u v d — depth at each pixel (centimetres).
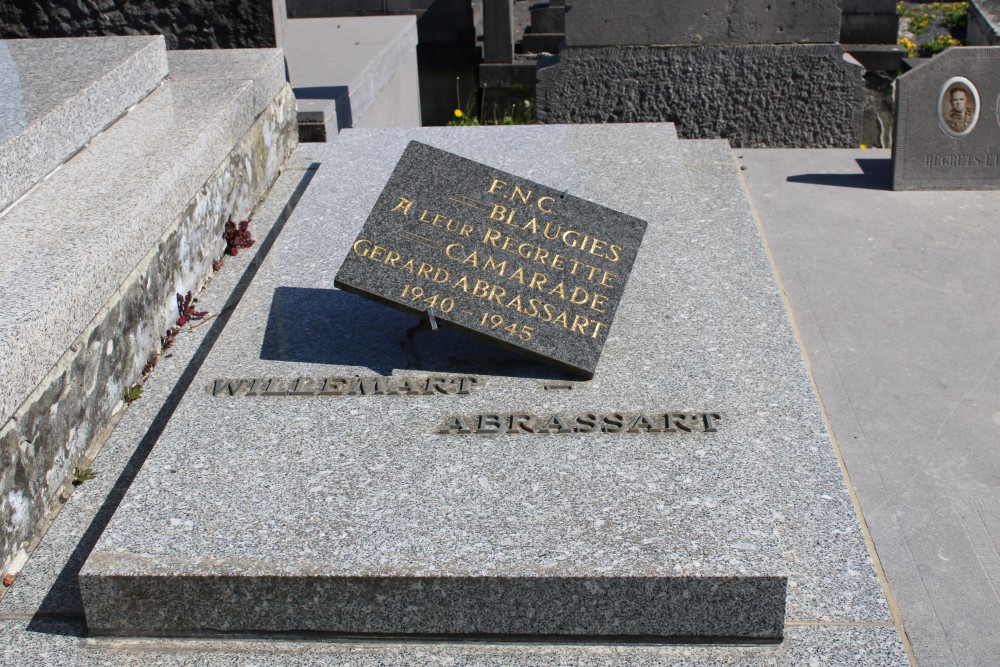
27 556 309
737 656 268
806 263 507
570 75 708
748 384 347
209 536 284
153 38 521
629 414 332
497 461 312
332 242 454
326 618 275
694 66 696
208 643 277
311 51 873
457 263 359
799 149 666
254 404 342
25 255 346
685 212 468
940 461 364
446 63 1236
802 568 280
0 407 293
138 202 388
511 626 274
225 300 454
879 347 434
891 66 1084
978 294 472
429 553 276
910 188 588
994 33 1160
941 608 302
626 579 266
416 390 348
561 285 360
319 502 296
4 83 447
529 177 508
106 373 367
